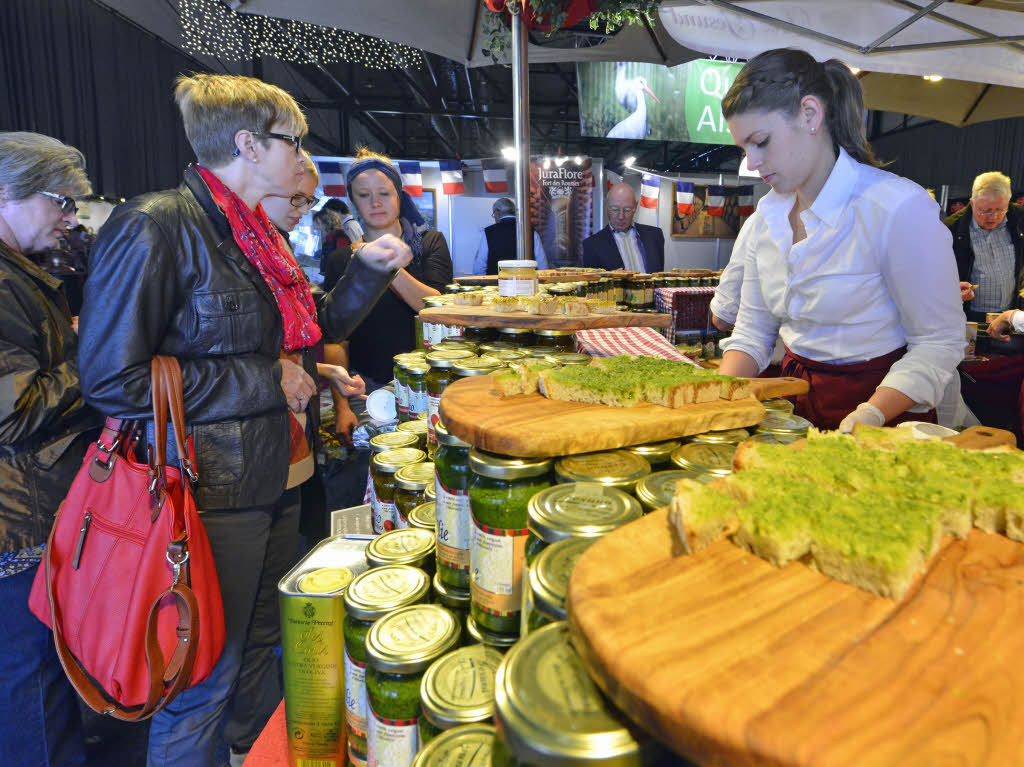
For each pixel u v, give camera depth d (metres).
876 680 0.40
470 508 0.87
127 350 1.27
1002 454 0.74
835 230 1.51
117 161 7.46
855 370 1.60
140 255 1.28
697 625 0.46
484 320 1.71
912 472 0.72
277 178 1.54
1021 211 4.07
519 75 2.26
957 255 4.25
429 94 12.39
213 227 1.44
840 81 1.44
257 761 1.13
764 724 0.36
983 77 3.08
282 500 1.87
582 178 6.79
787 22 2.74
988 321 3.28
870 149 1.52
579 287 2.62
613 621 0.47
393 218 2.97
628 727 0.45
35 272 1.60
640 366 1.21
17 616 1.63
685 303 3.14
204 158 1.49
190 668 1.26
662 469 0.97
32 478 1.56
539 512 0.72
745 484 0.63
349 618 0.97
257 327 1.47
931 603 0.49
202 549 1.32
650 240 5.54
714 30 2.83
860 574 0.51
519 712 0.47
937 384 1.36
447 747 0.69
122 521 1.30
